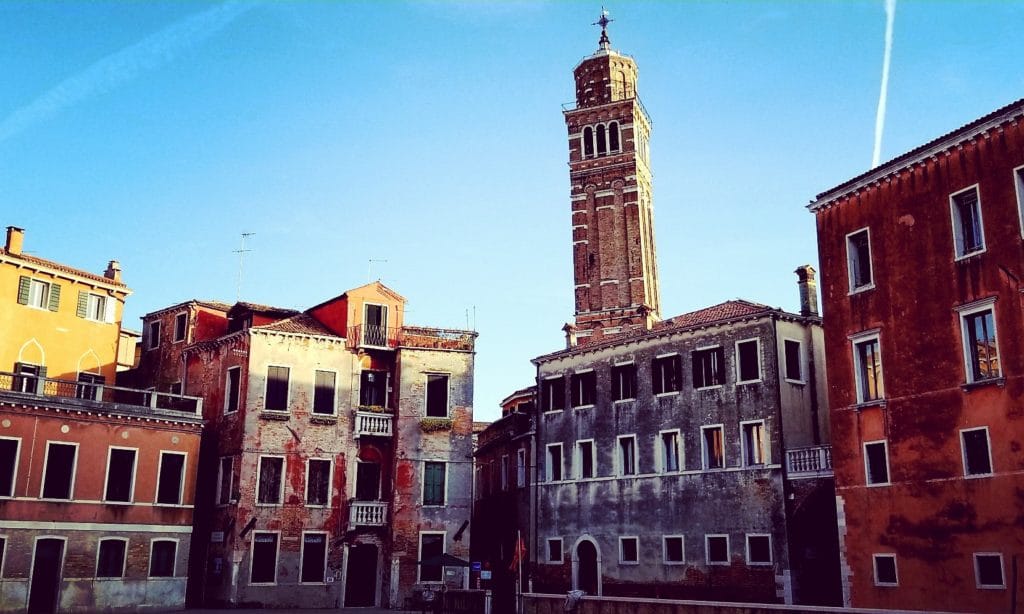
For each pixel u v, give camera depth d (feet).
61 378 132.98
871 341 97.96
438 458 139.03
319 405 136.26
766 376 116.47
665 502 124.47
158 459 122.31
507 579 149.69
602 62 233.76
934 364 90.12
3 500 108.88
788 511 110.11
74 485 114.42
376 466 139.03
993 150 87.30
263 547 127.75
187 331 147.84
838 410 99.86
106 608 113.91
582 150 225.15
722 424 120.16
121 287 144.05
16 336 129.70
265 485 129.80
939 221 91.81
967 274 88.17
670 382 128.26
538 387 148.87
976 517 83.82
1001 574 81.10
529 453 149.59
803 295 125.59
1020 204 84.28
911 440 91.20
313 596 128.57
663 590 121.80
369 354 142.72
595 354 140.36
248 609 122.42
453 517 137.59
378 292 144.66
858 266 100.83
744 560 113.29
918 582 88.12
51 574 111.55
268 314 145.18
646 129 234.17
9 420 111.24
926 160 93.76
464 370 144.36
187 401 142.41
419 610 124.57
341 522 132.77
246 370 132.67
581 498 136.67
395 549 132.98
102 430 118.21
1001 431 82.94
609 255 214.90
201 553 131.44
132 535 118.01
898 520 91.15
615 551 129.59
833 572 111.04
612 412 135.44
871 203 99.55
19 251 133.18
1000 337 84.33
